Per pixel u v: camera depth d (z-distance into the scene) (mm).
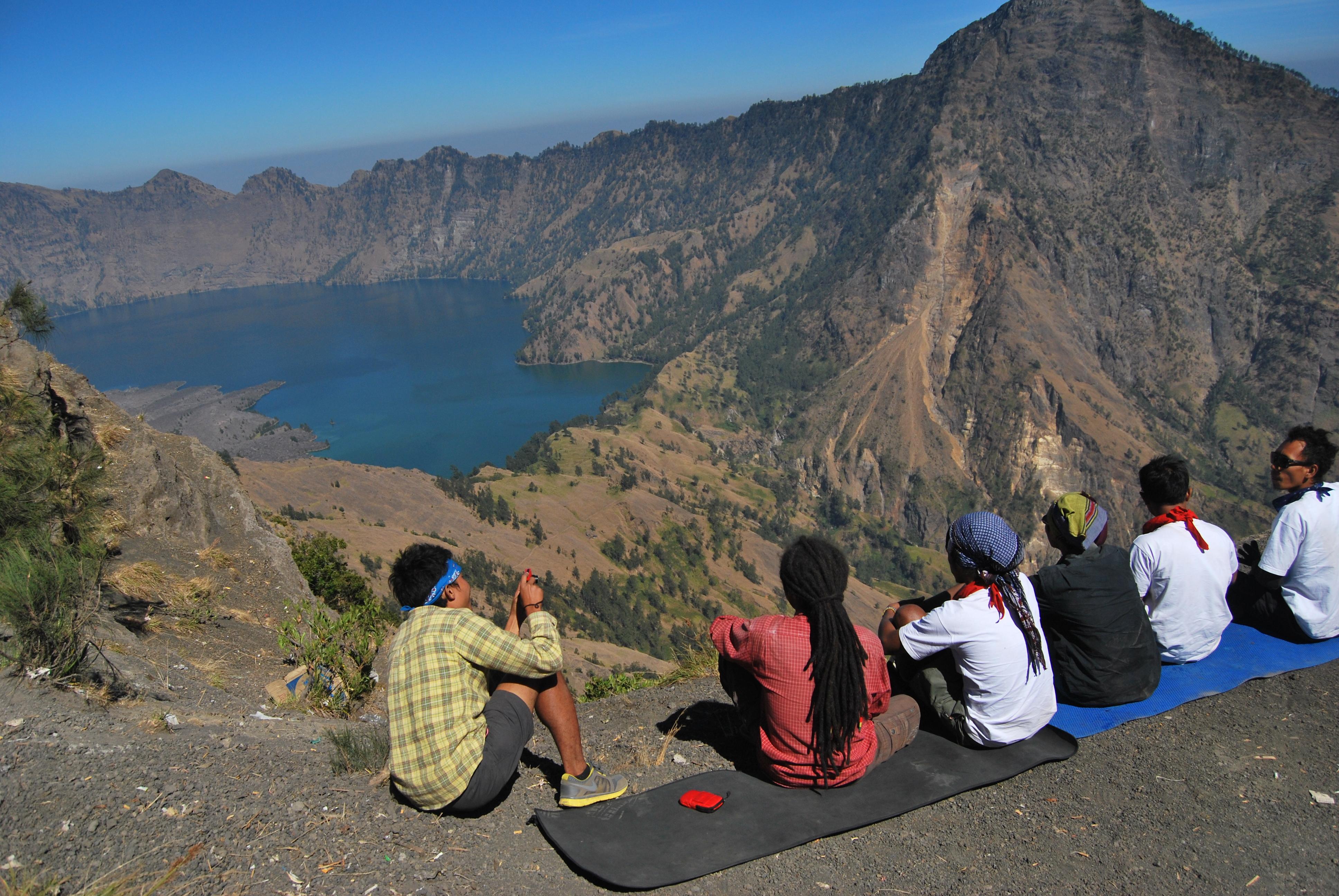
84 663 6105
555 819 4508
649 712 6691
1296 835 4477
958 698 5418
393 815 4520
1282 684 5969
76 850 3656
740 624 4969
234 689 8023
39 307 11117
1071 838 4492
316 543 20078
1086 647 5605
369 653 8312
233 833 4062
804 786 4797
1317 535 6352
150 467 12328
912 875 4156
